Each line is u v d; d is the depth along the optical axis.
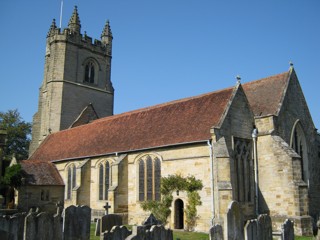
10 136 80.12
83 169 41.53
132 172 36.66
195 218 30.38
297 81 38.06
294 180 30.55
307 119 38.34
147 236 14.94
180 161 32.47
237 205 16.22
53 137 55.97
